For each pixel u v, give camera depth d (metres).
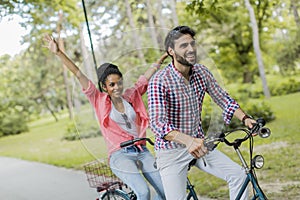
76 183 5.89
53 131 12.95
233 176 2.67
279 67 12.60
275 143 6.30
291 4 11.48
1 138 13.94
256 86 12.02
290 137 6.57
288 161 5.23
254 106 8.84
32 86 14.94
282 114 8.81
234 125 6.69
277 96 11.64
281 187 4.32
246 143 6.38
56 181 6.26
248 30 11.84
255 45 10.92
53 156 8.62
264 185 4.46
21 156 9.30
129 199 3.11
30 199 5.54
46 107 15.32
